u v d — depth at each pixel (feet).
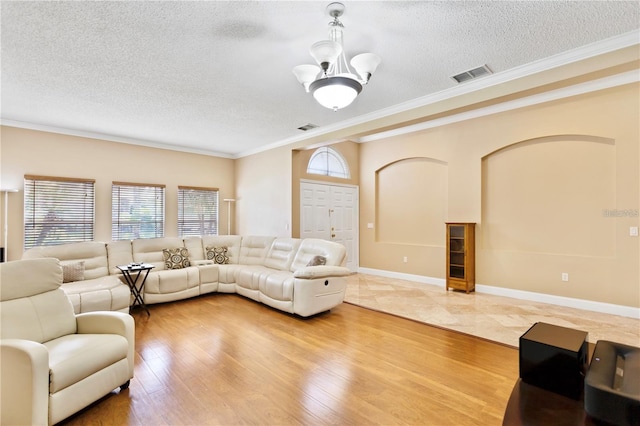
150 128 16.90
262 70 10.37
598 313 13.15
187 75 10.68
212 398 7.34
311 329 11.73
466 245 16.55
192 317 13.17
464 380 8.07
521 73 10.24
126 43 8.69
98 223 17.80
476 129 16.87
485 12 7.45
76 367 6.50
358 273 22.80
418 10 7.38
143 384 7.95
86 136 17.42
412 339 10.69
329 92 8.12
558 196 14.49
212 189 22.68
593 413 2.93
